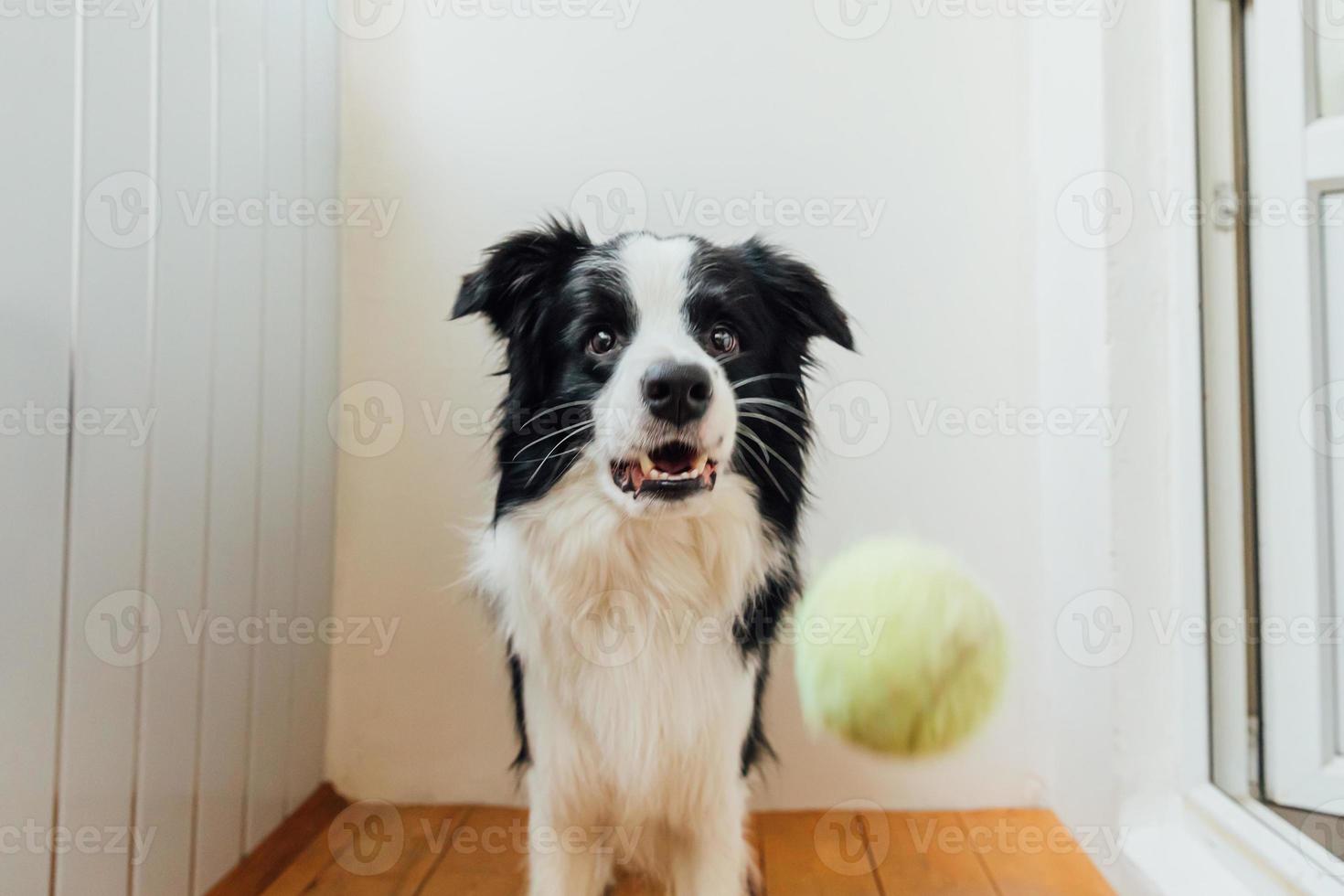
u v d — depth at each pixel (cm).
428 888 135
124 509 103
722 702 120
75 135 94
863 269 164
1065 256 149
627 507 111
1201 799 129
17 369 85
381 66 166
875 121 164
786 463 129
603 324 116
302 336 152
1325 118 121
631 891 136
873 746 162
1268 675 127
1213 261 132
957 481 163
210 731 124
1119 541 137
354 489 166
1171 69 134
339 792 165
